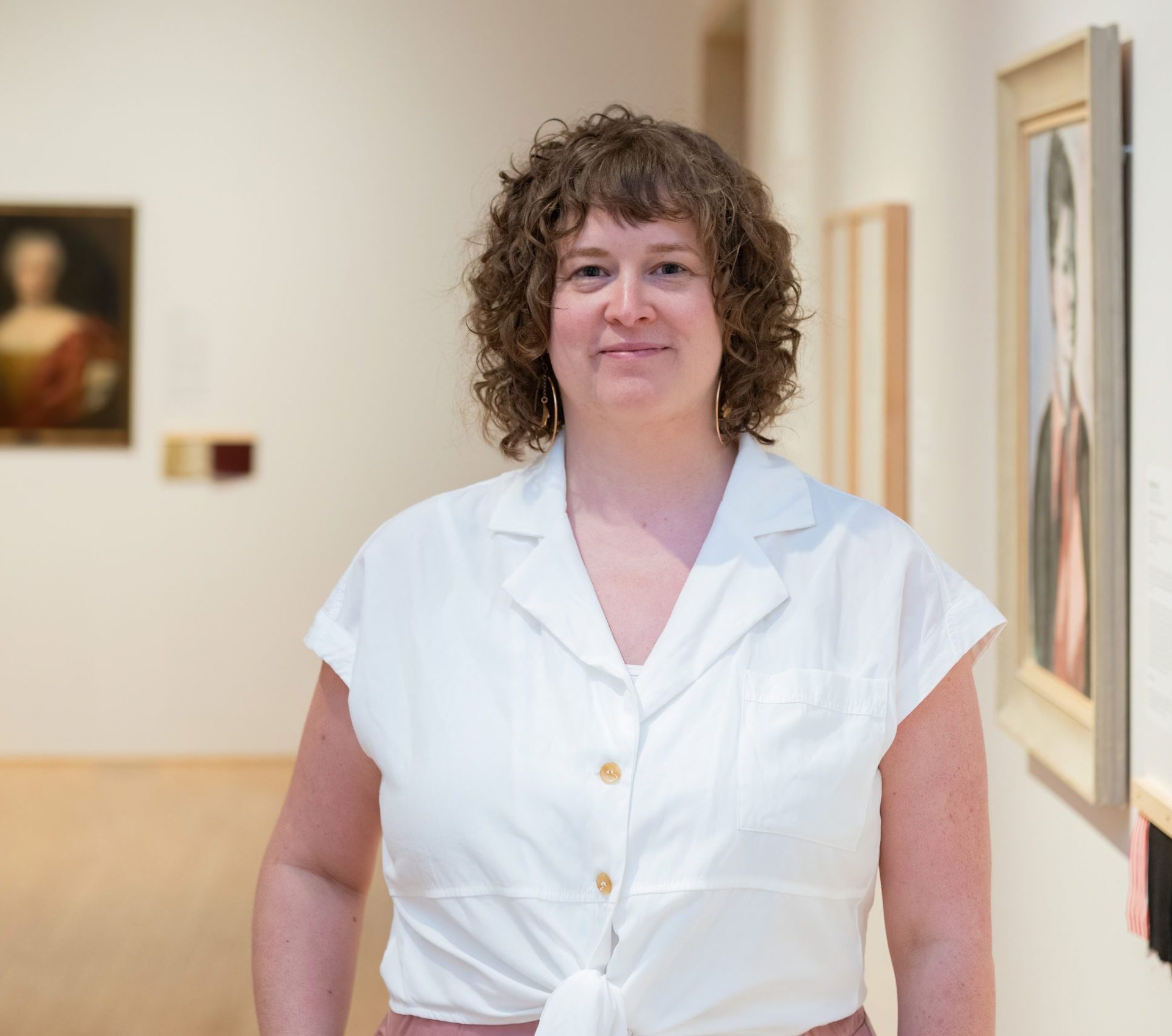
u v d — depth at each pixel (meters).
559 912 1.44
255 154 6.73
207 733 6.94
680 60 6.82
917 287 3.70
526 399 1.68
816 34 4.98
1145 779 2.22
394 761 1.53
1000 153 2.85
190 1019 4.17
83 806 6.32
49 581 6.82
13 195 6.67
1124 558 2.30
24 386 6.72
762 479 1.59
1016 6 2.86
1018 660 2.86
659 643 1.49
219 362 6.79
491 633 1.55
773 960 1.43
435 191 6.79
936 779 1.50
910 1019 1.49
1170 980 2.15
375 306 6.81
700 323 1.49
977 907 1.50
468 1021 1.49
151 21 6.65
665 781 1.44
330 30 6.71
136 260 6.73
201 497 6.84
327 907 1.67
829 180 4.77
